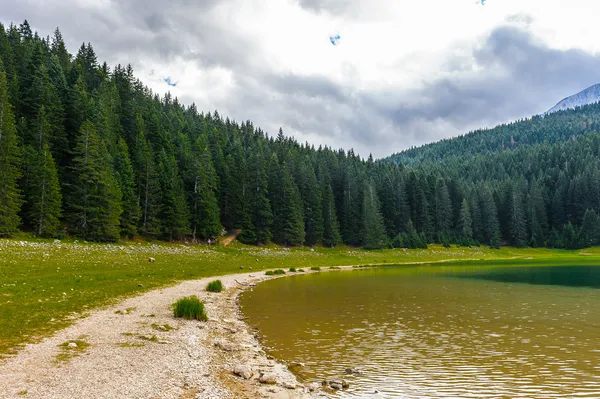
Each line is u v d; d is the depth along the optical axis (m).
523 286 43.47
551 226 151.75
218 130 155.25
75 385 11.34
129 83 111.25
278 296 35.22
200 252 73.81
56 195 61.03
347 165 147.75
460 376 14.35
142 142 87.75
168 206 83.06
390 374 14.56
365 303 31.25
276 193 112.69
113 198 68.88
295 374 14.57
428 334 20.89
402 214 133.75
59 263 41.22
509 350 17.72
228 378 13.59
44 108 72.62
